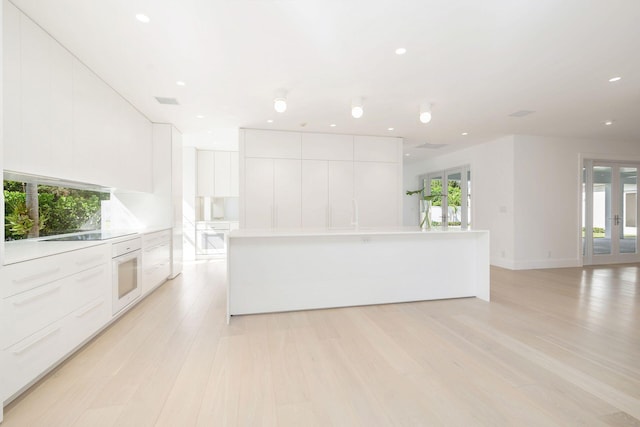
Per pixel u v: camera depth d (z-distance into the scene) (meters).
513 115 4.27
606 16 2.09
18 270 1.66
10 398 1.65
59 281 1.99
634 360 2.12
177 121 4.46
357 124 4.73
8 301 1.60
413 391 1.76
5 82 1.89
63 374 1.94
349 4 1.97
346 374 1.93
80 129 2.69
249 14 2.07
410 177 8.55
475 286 3.66
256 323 2.81
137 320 2.90
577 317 2.96
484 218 5.99
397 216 5.56
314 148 5.22
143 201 4.47
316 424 1.49
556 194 5.57
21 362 1.68
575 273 5.04
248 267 3.07
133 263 3.16
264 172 5.02
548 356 2.17
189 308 3.26
